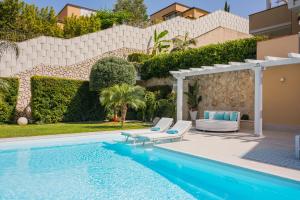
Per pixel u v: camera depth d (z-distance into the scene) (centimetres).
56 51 1923
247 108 1512
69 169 711
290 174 561
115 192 541
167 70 1969
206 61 1722
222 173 671
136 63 2161
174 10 4234
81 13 3878
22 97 1780
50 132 1246
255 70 1179
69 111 1822
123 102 1504
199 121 1391
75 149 975
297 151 713
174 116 1698
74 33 2839
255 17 2158
